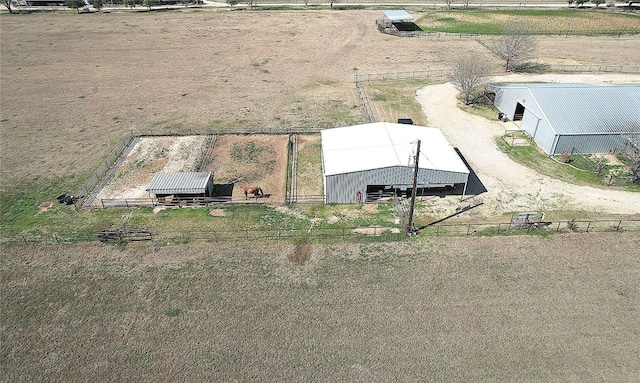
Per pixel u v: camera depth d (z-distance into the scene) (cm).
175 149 5003
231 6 12031
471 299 2975
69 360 2625
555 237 3516
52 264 3350
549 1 12081
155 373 2536
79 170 4656
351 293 3044
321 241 3538
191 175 4131
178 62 7894
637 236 3509
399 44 8675
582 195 4050
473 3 11912
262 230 3684
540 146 4859
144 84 6938
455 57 7856
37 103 6316
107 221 3841
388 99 6184
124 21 10656
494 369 2516
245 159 4769
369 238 3556
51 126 5647
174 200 4047
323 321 2838
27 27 10169
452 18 10419
